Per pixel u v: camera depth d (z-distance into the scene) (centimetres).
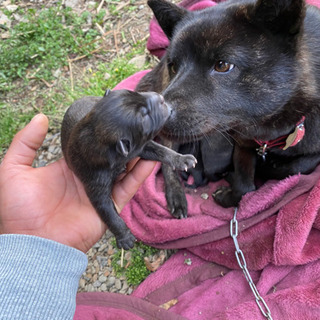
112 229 38
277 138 43
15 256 26
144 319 42
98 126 32
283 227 44
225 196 50
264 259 44
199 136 39
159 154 38
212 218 49
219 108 37
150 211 53
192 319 43
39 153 67
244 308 41
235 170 49
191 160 37
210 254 48
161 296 47
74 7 89
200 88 37
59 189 38
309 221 42
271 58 35
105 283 50
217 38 35
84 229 37
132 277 50
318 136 43
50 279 26
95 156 34
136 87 62
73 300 26
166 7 43
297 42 35
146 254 51
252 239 46
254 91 37
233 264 46
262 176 52
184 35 38
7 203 35
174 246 49
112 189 39
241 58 35
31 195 35
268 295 41
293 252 42
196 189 56
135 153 34
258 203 46
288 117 40
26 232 35
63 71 79
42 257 27
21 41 84
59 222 36
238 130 43
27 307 23
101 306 44
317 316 39
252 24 35
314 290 40
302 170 47
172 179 54
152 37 71
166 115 34
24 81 79
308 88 38
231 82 36
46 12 87
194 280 48
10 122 71
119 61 77
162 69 55
